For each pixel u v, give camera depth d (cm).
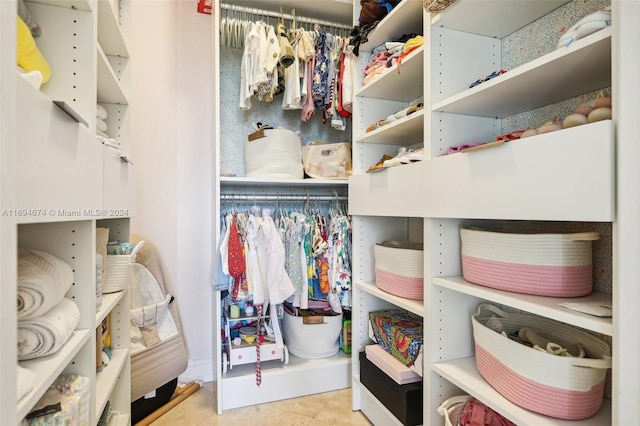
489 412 114
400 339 157
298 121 248
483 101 121
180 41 223
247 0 205
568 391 90
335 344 224
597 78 100
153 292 188
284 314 226
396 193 147
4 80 50
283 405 195
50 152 65
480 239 114
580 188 76
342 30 237
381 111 196
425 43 133
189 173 225
